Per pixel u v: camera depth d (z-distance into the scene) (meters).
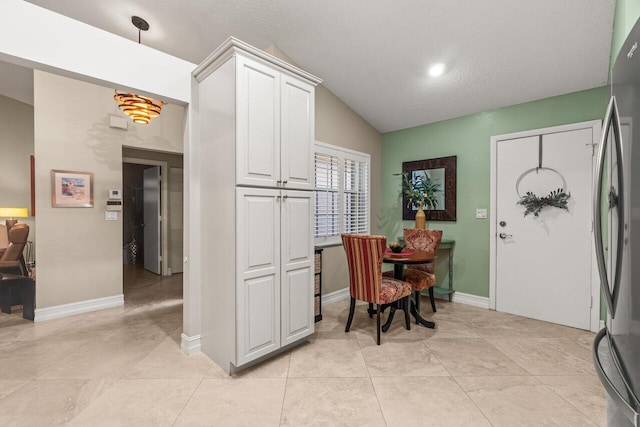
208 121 2.36
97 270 3.50
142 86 2.20
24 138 4.49
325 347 2.59
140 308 3.55
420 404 1.83
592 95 2.93
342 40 2.90
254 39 2.96
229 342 2.14
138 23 2.73
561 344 2.65
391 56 3.01
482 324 3.12
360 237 2.67
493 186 3.54
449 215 3.90
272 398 1.88
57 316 3.22
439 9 2.39
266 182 2.25
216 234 2.28
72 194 3.34
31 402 1.82
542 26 2.38
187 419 1.68
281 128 2.36
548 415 1.74
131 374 2.14
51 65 1.83
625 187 0.82
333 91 3.77
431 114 3.89
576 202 3.01
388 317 3.15
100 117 3.54
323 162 3.74
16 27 1.72
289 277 2.44
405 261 2.78
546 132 3.18
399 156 4.43
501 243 3.49
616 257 0.88
